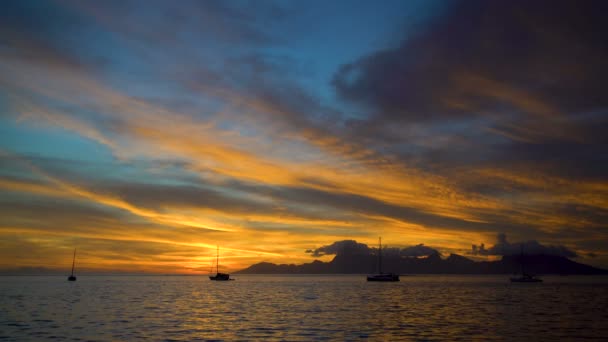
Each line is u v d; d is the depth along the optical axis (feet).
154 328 162.91
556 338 142.72
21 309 236.63
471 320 187.62
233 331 155.74
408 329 160.56
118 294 383.86
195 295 374.02
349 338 141.69
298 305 267.39
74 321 183.42
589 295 379.14
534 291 453.17
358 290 474.08
